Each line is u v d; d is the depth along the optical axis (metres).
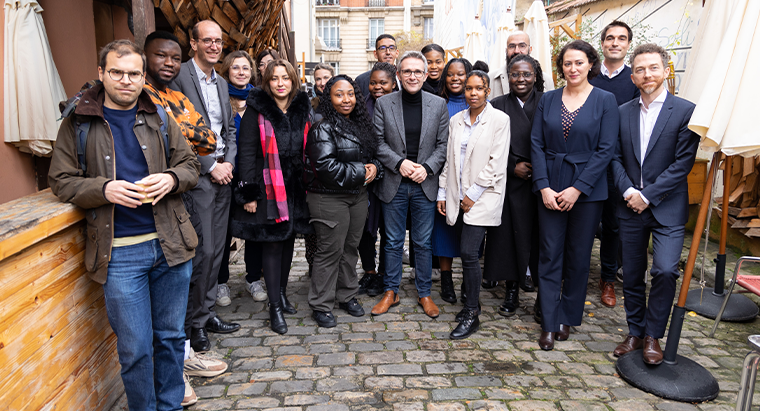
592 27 7.64
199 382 2.71
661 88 2.85
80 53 4.89
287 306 3.71
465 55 7.48
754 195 4.30
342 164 3.15
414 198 3.59
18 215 1.71
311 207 3.30
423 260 3.67
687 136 2.72
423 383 2.69
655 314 2.79
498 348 3.13
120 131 1.92
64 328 1.94
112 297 1.94
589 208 3.04
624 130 2.95
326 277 3.39
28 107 3.84
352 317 3.62
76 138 1.85
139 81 1.85
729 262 4.30
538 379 2.75
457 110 3.97
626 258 2.99
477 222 3.21
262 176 3.27
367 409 2.44
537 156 3.14
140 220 1.96
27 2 3.82
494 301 3.99
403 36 28.98
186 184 2.03
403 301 3.96
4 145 3.89
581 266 3.12
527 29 4.95
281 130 3.20
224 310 3.75
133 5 2.99
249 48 4.86
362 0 30.95
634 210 2.88
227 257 3.86
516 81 3.45
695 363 2.77
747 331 3.37
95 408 2.21
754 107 2.41
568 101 3.07
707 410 2.44
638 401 2.53
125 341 1.96
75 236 2.03
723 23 3.06
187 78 2.99
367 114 3.37
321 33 31.31
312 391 2.61
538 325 3.51
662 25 6.07
